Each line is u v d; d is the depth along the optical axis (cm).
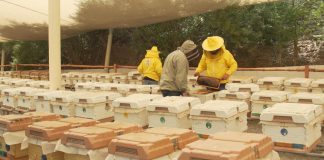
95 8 1459
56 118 532
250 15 1811
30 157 475
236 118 605
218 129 578
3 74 1942
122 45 2523
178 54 804
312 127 566
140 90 911
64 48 2595
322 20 1841
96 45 2542
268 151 356
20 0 1360
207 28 1916
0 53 2970
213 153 305
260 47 1955
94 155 388
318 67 1580
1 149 516
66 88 1507
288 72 1545
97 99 750
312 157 539
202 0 1416
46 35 2025
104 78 1402
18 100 962
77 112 777
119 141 363
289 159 553
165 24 2009
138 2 1391
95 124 479
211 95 804
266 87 943
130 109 674
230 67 885
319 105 619
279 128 556
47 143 436
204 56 915
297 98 697
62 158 446
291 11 1817
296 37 1841
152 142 354
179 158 320
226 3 1527
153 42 2059
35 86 1147
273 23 1859
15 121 492
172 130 408
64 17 1605
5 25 1738
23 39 2223
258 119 805
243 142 342
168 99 662
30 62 2692
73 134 404
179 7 1497
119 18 1648
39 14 1535
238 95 770
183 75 801
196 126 598
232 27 1775
